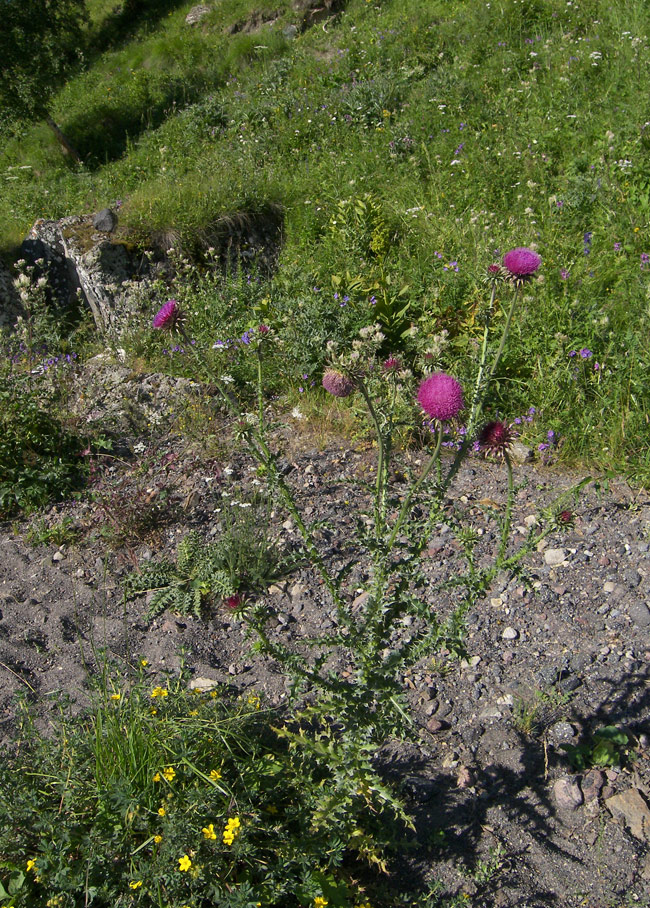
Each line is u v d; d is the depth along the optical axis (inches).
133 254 308.0
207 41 663.1
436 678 122.4
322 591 144.9
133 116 597.6
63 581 154.8
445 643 90.4
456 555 147.4
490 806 102.8
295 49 570.3
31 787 95.2
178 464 189.2
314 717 115.1
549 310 196.9
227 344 227.0
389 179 337.7
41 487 177.0
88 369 247.6
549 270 211.8
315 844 92.0
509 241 246.8
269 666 128.6
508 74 402.9
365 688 93.5
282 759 100.4
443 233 263.1
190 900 82.4
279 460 186.4
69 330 307.6
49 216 435.2
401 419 113.1
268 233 329.4
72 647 135.9
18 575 157.9
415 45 486.0
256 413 206.5
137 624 141.9
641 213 241.0
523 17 460.4
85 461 191.5
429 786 105.5
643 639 124.2
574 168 288.5
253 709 112.0
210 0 735.7
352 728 93.4
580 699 115.9
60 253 323.6
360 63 491.5
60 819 90.9
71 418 207.5
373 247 265.4
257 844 92.6
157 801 92.9
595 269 221.3
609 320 193.6
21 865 88.8
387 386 128.3
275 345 216.4
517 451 175.6
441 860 96.7
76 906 85.1
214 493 177.0
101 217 312.3
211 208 319.6
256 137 442.3
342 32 557.6
